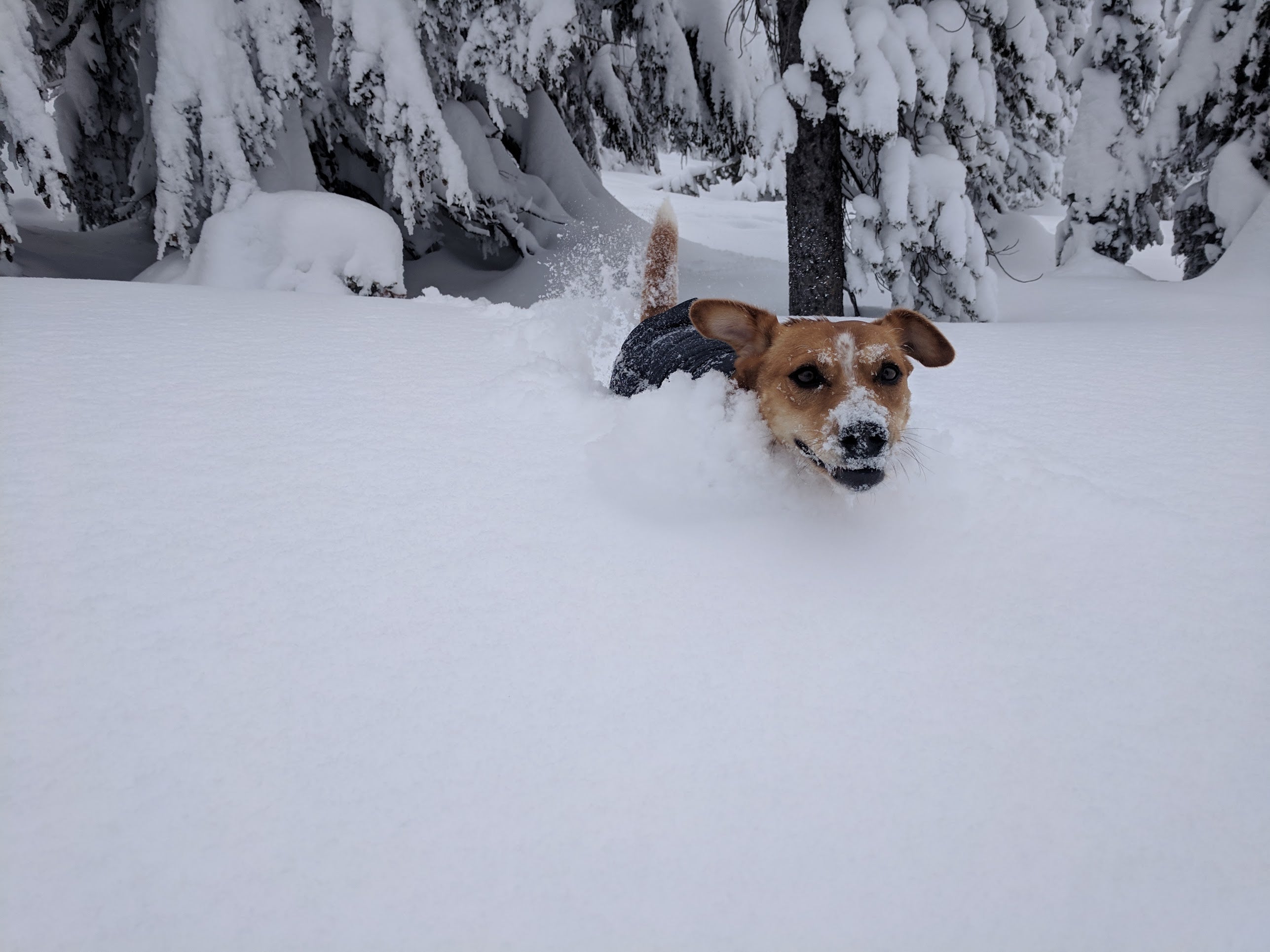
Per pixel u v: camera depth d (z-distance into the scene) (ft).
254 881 3.60
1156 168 31.40
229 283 21.03
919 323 7.88
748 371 7.63
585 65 37.65
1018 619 5.65
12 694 4.48
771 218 64.39
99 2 34.78
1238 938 3.54
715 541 6.43
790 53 23.16
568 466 7.55
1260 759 4.47
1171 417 9.37
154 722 4.40
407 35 23.84
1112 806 4.18
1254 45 27.45
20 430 7.47
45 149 20.97
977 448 8.36
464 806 4.04
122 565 5.65
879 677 5.06
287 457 7.43
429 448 7.80
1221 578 6.08
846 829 4.00
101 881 3.54
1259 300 20.80
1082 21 37.88
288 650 5.01
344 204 22.09
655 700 4.79
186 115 22.25
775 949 3.43
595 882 3.68
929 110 22.86
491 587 5.74
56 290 13.84
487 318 13.88
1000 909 3.64
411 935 3.42
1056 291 27.27
